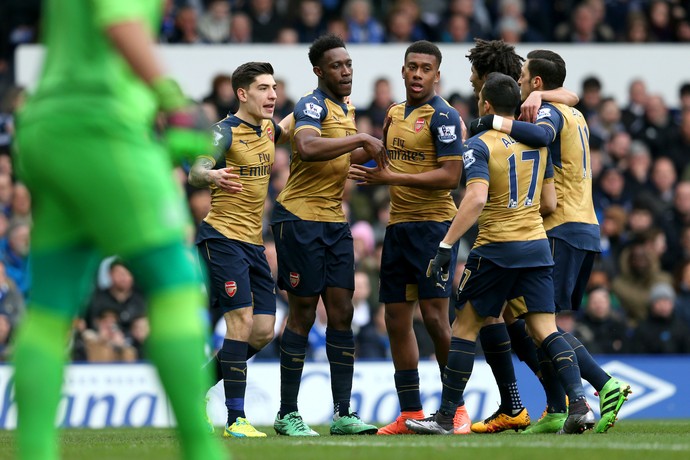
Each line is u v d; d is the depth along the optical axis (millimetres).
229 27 57562
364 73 54812
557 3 63125
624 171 55250
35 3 60531
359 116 53906
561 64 27594
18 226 45469
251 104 27625
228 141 27281
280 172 50219
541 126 25656
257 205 27906
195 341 13195
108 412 38719
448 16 60812
